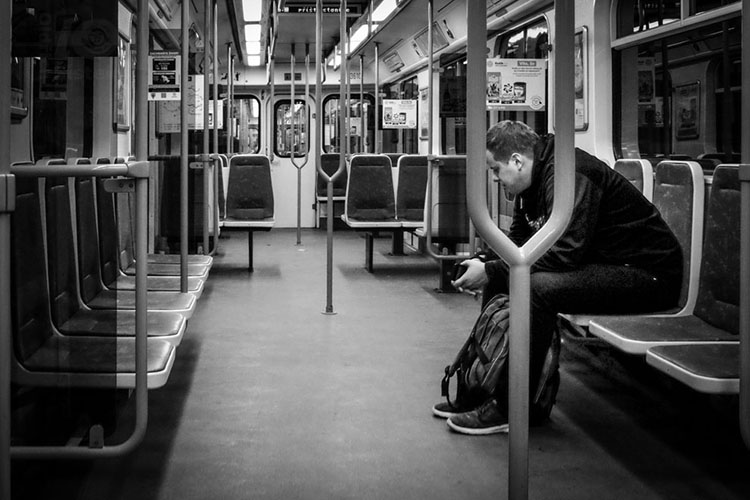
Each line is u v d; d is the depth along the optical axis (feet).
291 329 17.30
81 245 11.25
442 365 14.35
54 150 10.73
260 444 10.23
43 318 9.13
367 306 20.11
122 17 15.72
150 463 9.52
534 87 19.49
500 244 6.16
